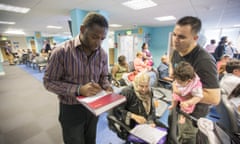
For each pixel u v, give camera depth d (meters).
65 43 0.81
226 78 1.53
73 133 0.92
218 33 6.81
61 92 0.78
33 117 2.27
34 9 3.24
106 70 1.07
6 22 4.97
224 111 1.17
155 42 7.09
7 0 2.55
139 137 1.06
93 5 2.94
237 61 1.56
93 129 1.08
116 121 1.20
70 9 3.26
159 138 1.03
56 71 0.78
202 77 0.93
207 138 0.73
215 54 4.28
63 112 0.90
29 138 1.74
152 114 1.37
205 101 0.95
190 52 1.01
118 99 0.78
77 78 0.84
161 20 4.82
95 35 0.71
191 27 0.89
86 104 0.72
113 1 2.69
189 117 0.96
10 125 2.03
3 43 11.40
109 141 1.69
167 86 3.35
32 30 7.81
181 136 0.96
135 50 7.24
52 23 5.34
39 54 7.49
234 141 0.73
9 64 9.55
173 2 2.73
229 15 3.83
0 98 3.14
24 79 5.02
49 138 1.75
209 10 3.30
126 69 3.43
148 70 3.45
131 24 5.88
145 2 2.76
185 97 1.09
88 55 0.87
